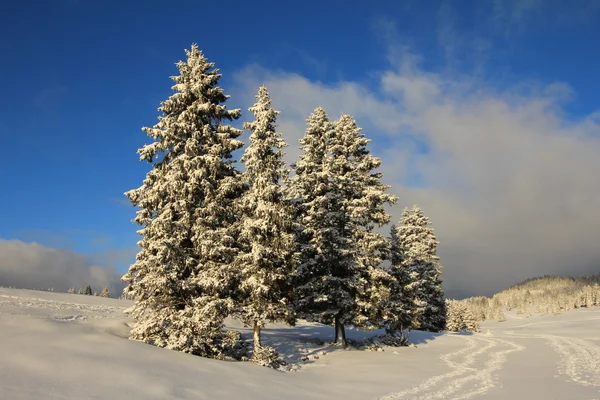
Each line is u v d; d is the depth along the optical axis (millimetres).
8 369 9523
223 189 19406
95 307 30203
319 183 26922
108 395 9359
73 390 9188
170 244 17391
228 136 20203
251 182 21078
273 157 20797
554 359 25750
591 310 142750
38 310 21000
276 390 13656
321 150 28391
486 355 27500
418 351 27984
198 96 20125
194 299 17859
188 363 14375
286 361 20719
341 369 20141
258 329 19875
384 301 27734
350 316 25641
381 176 29672
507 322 154125
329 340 29766
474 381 18312
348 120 30406
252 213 20531
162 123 19922
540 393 15562
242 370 15523
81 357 11539
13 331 12664
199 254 18938
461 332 57219
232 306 18234
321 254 26000
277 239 20141
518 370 21609
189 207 19078
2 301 23125
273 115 21516
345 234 27656
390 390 16016
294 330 36969
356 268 26141
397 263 32312
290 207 21250
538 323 113750
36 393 8508
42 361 10484
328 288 26125
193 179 18609
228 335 19250
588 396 14914
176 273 17797
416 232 47969
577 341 37594
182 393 10836
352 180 28375
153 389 10539
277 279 20656
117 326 19844
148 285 17391
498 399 14508
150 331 17312
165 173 19688
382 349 27047
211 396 11258
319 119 28859
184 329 17031
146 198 18875
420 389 16328
